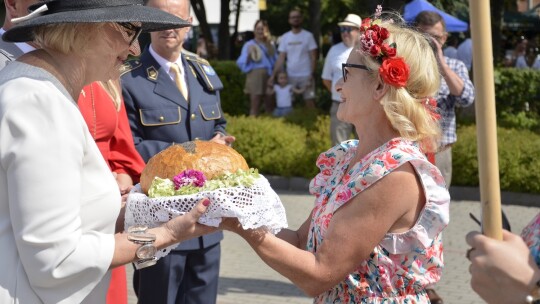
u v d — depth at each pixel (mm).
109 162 3643
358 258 2445
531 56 16969
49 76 2227
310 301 5699
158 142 4051
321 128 10406
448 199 2453
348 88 2592
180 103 4125
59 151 2123
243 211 2334
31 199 2084
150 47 4168
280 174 10344
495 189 1745
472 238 1778
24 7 2928
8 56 2969
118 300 3383
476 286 1770
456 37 14117
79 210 2180
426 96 2529
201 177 2453
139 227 2299
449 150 5574
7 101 2121
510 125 11875
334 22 20828
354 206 2447
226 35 19234
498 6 14008
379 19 2631
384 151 2471
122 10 2285
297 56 13141
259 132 10391
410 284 2494
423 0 8703
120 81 3973
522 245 1750
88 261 2168
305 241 2844
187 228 2314
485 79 1696
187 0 4094
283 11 23844
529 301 1690
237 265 6625
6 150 2096
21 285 2164
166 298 3918
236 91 14117
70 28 2246
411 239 2445
